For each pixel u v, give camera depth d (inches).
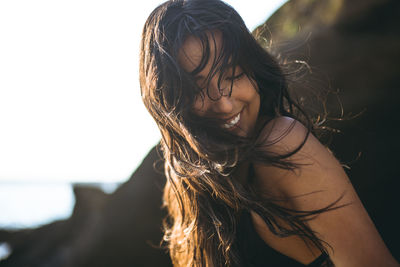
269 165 38.9
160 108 45.4
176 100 42.0
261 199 40.8
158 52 43.6
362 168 136.7
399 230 134.1
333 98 136.6
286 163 37.9
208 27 39.6
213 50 39.6
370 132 135.3
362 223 36.9
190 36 39.9
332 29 144.6
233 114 41.7
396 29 138.6
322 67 138.2
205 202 48.8
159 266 154.6
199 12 40.8
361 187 137.9
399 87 132.7
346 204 36.9
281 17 168.7
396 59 133.9
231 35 40.0
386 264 35.8
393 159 133.0
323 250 40.0
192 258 53.7
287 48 140.3
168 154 49.8
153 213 156.9
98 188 194.7
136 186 159.2
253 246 45.3
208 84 39.6
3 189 666.2
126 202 161.2
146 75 46.2
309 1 162.6
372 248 36.2
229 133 41.8
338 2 148.5
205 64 39.4
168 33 41.7
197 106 41.5
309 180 37.5
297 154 37.9
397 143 132.3
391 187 134.9
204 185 47.7
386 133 134.2
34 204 535.2
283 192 40.0
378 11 139.7
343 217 36.8
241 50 41.6
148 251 156.5
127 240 158.2
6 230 340.8
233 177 42.4
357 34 142.9
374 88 135.3
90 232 167.9
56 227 197.9
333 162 38.5
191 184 48.8
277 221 41.4
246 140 40.9
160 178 154.6
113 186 199.9
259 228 44.3
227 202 44.9
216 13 41.1
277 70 45.8
